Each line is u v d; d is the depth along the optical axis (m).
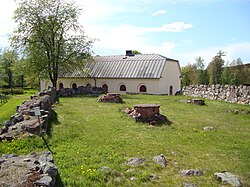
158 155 8.72
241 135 11.88
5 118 19.61
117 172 7.09
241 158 8.58
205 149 9.52
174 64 42.19
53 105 19.91
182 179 6.85
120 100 22.94
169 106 20.73
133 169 7.36
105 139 10.52
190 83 63.41
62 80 47.12
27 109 12.73
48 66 36.84
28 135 9.77
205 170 7.49
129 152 8.97
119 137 10.89
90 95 30.67
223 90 25.25
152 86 38.12
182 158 8.49
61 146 9.43
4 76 62.66
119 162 7.91
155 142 10.32
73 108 18.50
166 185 6.49
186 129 12.90
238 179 6.80
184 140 10.73
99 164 7.62
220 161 8.27
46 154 6.64
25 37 36.22
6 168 5.67
